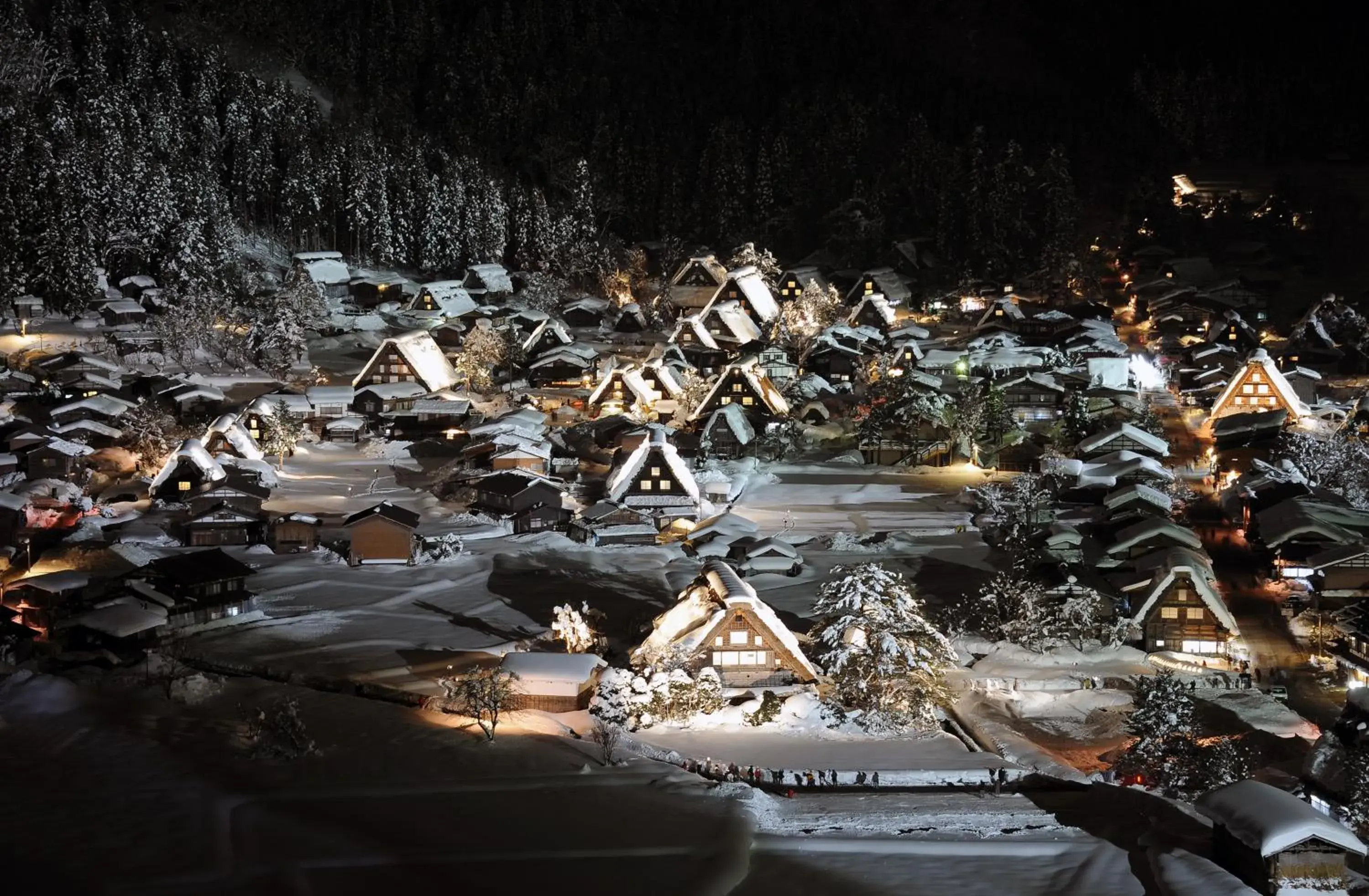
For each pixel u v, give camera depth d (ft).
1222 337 310.65
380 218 373.61
